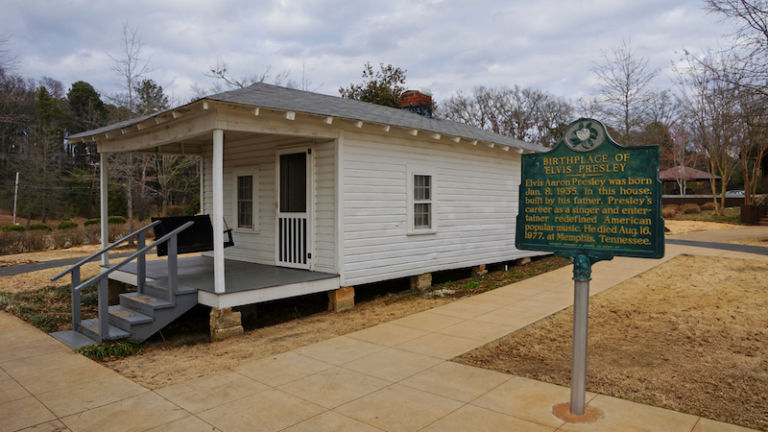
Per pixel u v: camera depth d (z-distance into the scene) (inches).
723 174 1103.6
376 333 258.8
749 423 145.9
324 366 206.5
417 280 380.5
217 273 265.3
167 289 279.1
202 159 437.4
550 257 545.3
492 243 454.9
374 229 339.3
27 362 220.4
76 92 1895.9
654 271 419.2
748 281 362.6
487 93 1839.3
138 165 908.6
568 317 283.9
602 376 190.1
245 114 270.5
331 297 323.3
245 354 230.7
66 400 174.4
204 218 350.3
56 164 1568.7
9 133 1606.8
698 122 1160.8
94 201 1727.4
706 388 176.2
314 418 155.1
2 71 821.9
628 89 1210.0
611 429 142.3
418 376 192.4
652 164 141.7
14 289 419.8
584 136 153.9
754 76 657.6
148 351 249.6
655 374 191.8
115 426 152.6
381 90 1000.2
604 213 150.3
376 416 155.6
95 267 531.8
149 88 921.5
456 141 390.0
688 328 256.8
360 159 329.1
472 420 150.9
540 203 164.1
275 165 360.8
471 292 374.0
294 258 348.8
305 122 297.1
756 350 219.0
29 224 1353.3
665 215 1151.0
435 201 390.0
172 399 173.3
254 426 150.4
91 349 235.8
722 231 847.7
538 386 179.3
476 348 228.8
